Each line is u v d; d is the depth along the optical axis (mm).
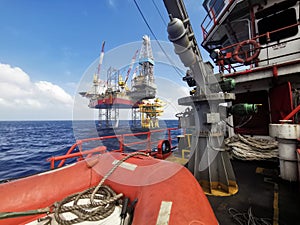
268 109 6922
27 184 1879
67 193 1998
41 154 16078
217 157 3648
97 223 1493
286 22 6883
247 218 2730
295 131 3814
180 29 2369
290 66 5355
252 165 5547
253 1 7418
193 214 1312
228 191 3463
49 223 1593
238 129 7711
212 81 3389
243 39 10180
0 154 16375
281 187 3783
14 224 1647
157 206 1399
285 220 2646
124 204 1653
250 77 6145
